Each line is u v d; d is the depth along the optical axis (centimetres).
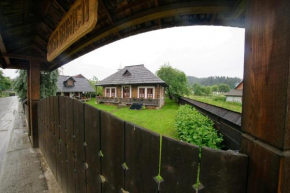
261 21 45
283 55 37
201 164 53
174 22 156
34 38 249
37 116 339
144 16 143
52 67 366
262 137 43
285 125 36
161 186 63
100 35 177
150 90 1307
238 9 113
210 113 457
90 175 121
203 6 123
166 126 598
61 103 182
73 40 114
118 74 1587
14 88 734
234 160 48
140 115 893
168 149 61
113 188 93
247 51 52
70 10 116
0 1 117
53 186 212
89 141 121
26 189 206
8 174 242
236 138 269
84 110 127
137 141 74
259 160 43
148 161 69
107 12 146
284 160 36
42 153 309
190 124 383
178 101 1609
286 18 36
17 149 339
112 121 91
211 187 51
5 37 194
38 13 172
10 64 333
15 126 595
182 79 1756
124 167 83
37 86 329
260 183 43
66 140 171
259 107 45
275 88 39
